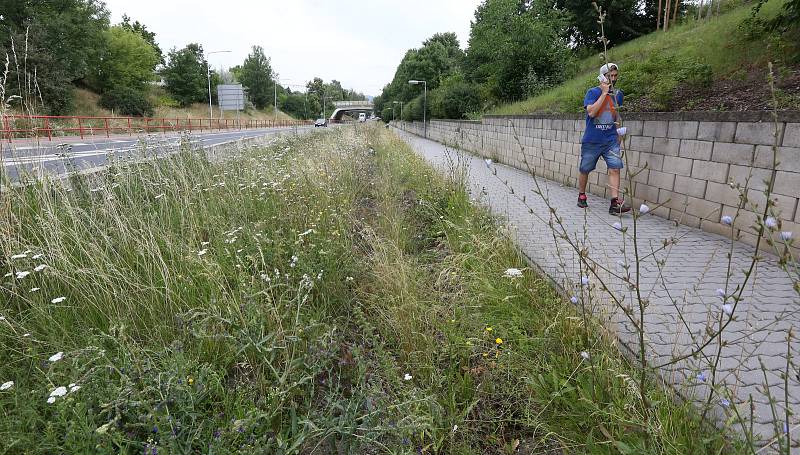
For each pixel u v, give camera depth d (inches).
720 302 135.1
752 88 267.3
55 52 1491.1
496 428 96.0
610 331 108.5
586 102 251.3
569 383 98.3
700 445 72.9
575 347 107.3
